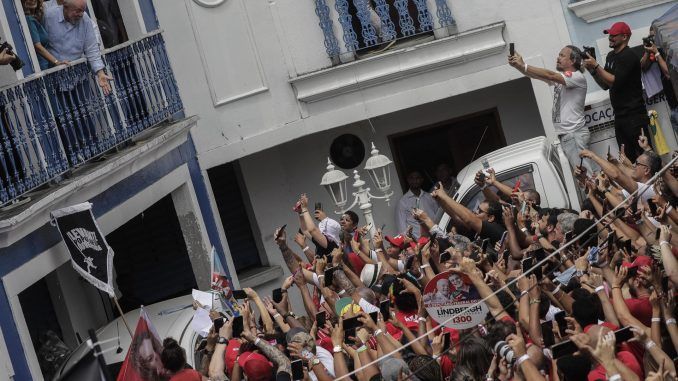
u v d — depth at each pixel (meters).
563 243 12.64
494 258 14.28
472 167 17.73
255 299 12.39
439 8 19.69
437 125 21.81
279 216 21.48
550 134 19.88
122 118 16.12
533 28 19.77
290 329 11.75
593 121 18.20
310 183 21.61
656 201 12.41
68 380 10.61
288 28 19.88
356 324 10.85
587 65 17.83
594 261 11.09
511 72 19.88
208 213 19.31
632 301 10.51
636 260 10.88
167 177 17.67
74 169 14.92
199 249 18.69
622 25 17.81
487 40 19.73
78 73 15.09
